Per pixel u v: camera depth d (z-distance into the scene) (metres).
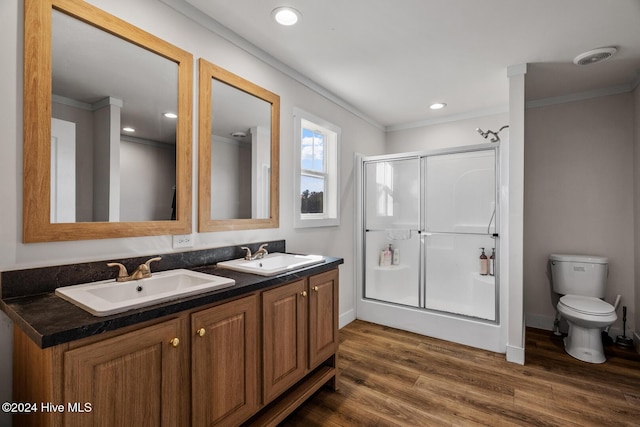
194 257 1.80
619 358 2.51
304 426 1.70
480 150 2.85
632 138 2.79
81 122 1.38
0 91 1.16
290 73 2.50
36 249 1.25
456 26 1.95
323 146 3.11
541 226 3.19
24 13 1.21
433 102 3.28
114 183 1.48
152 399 1.10
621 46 2.16
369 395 1.99
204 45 1.87
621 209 2.84
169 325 1.16
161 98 1.67
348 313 3.32
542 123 3.18
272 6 1.76
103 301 1.10
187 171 1.77
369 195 3.56
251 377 1.48
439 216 3.16
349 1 1.71
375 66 2.48
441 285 3.22
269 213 2.32
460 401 1.93
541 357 2.53
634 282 2.78
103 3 1.43
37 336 0.86
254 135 2.20
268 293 1.58
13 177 1.19
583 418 1.77
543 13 1.81
